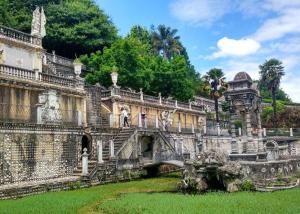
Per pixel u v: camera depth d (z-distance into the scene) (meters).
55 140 28.30
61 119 31.88
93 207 18.95
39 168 26.69
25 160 25.69
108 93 39.56
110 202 20.08
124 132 35.62
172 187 27.62
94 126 32.47
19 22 52.88
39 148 26.84
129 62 47.03
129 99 41.25
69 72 48.44
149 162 36.12
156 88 52.88
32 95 29.62
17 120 27.98
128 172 32.47
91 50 56.72
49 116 30.55
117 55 47.31
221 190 25.81
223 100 83.62
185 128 50.25
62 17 54.97
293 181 28.52
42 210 17.45
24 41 33.84
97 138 32.69
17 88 28.44
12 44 32.66
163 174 37.38
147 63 53.53
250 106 52.59
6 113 27.39
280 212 16.64
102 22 57.62
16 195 22.45
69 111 32.94
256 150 51.06
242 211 16.94
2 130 24.23
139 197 22.02
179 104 51.34
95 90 37.72
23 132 25.70
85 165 28.34
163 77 53.06
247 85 53.16
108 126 36.75
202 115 57.19
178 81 53.78
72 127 29.98
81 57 51.78
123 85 46.69
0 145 24.06
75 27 54.28
